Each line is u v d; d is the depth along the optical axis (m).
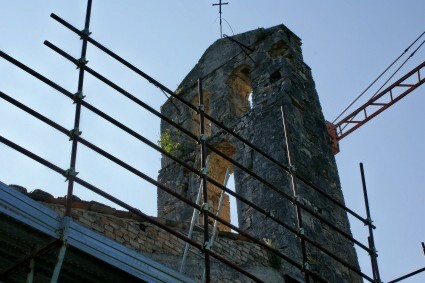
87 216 11.89
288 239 14.33
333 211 15.91
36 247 8.36
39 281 8.88
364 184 13.35
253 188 15.70
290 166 12.48
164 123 19.58
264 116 17.00
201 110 11.38
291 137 16.39
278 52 18.83
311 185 12.76
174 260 12.47
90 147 9.34
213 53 19.69
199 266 12.77
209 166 17.28
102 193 9.13
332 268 14.70
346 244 15.52
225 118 17.86
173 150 18.38
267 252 13.97
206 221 10.15
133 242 12.20
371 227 13.00
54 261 8.62
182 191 17.45
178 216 16.88
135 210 9.41
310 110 17.75
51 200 11.59
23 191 11.45
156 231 12.59
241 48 18.56
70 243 8.33
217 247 13.31
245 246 13.75
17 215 8.02
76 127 9.26
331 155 17.27
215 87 18.84
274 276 13.63
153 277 9.12
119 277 8.99
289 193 15.20
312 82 18.55
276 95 17.31
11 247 8.52
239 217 15.44
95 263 8.74
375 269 12.60
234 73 18.84
